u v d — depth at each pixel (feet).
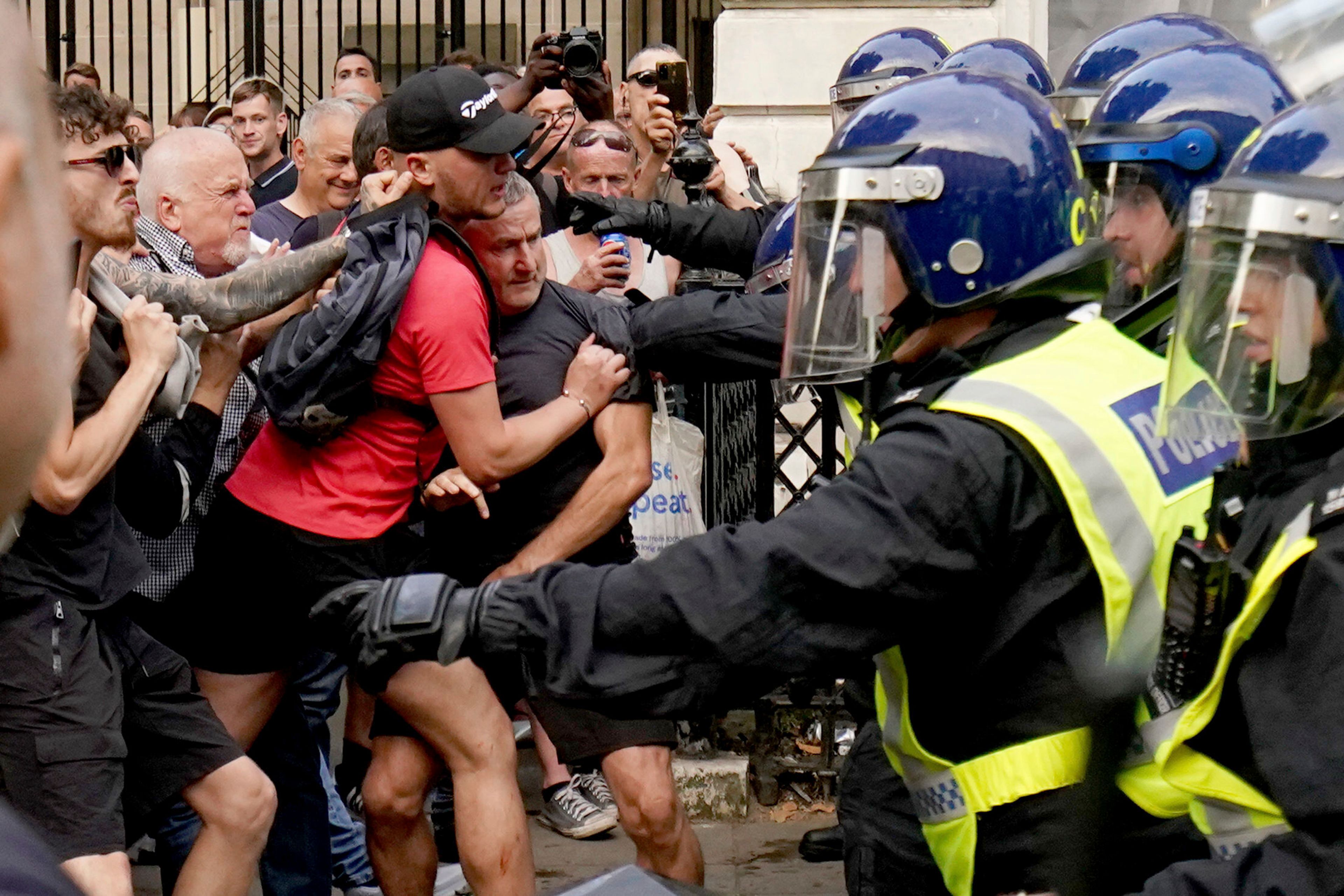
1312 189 5.69
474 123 10.57
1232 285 5.82
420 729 10.30
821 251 6.68
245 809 10.36
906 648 6.33
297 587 10.48
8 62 2.11
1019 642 5.93
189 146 12.30
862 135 6.63
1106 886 5.44
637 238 13.75
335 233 12.73
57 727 9.55
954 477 5.80
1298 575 5.12
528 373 11.02
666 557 6.04
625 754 10.63
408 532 10.75
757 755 15.64
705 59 30.83
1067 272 6.36
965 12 22.12
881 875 8.20
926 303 6.50
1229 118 8.77
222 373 10.86
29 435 2.18
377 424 10.43
